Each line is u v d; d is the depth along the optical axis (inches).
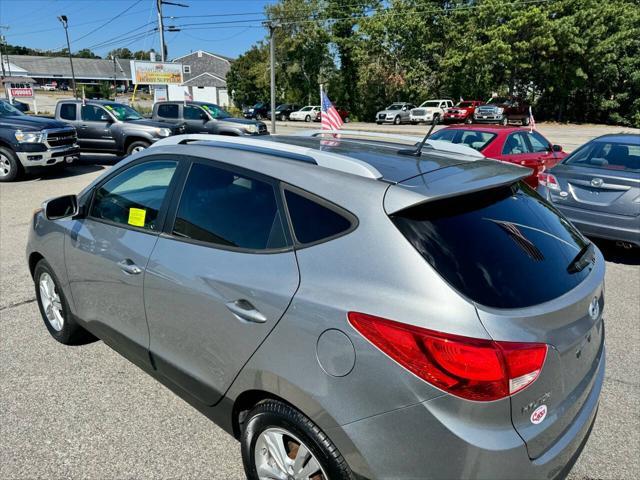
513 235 79.8
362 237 74.5
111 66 3939.5
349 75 1851.6
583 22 1418.6
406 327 66.5
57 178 481.1
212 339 90.5
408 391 66.2
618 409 126.4
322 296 74.1
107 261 115.4
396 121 1513.3
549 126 1478.8
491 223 80.0
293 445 82.9
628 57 1494.8
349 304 71.1
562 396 75.8
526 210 89.0
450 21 1562.5
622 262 252.5
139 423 115.5
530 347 66.7
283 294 78.4
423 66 1626.5
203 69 2763.3
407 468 67.9
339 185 80.7
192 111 697.6
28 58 3587.6
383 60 1700.3
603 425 119.9
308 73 1886.1
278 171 89.0
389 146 112.3
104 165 582.6
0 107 508.4
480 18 1485.0
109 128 564.7
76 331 144.6
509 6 1432.1
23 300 184.4
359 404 69.5
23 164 446.9
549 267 79.0
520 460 67.4
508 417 66.7
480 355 63.9
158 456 105.0
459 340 64.3
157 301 102.0
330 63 1875.0
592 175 240.2
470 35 1518.2
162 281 99.8
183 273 95.3
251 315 82.0
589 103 1562.5
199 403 99.5
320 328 73.2
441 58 1599.4
